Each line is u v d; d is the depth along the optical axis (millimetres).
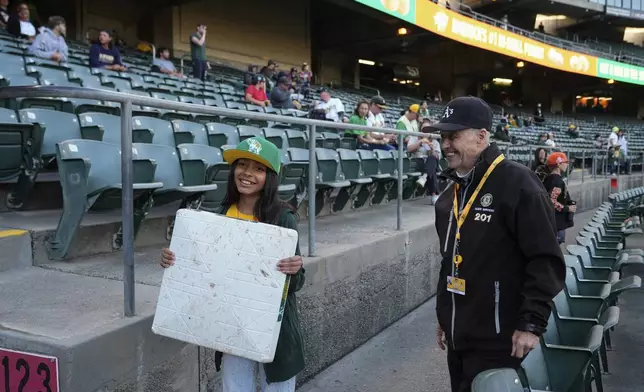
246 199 2324
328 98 10070
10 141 3852
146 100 2574
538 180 2186
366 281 4504
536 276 2064
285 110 10148
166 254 2154
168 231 4379
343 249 4207
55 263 3453
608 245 5762
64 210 3471
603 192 15625
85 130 4715
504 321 2180
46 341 2105
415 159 8547
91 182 3443
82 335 2178
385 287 4848
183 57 18438
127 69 10414
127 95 2488
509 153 11820
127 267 2447
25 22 9977
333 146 8016
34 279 3090
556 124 31797
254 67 17031
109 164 3602
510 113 32594
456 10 25062
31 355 2115
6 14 10914
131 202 2471
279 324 2062
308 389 3641
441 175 2375
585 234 5867
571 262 4434
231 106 9312
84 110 5758
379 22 24328
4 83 5918
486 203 2193
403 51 28391
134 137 5031
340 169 6367
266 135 6465
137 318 2414
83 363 2109
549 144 16016
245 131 6285
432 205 7766
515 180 2154
